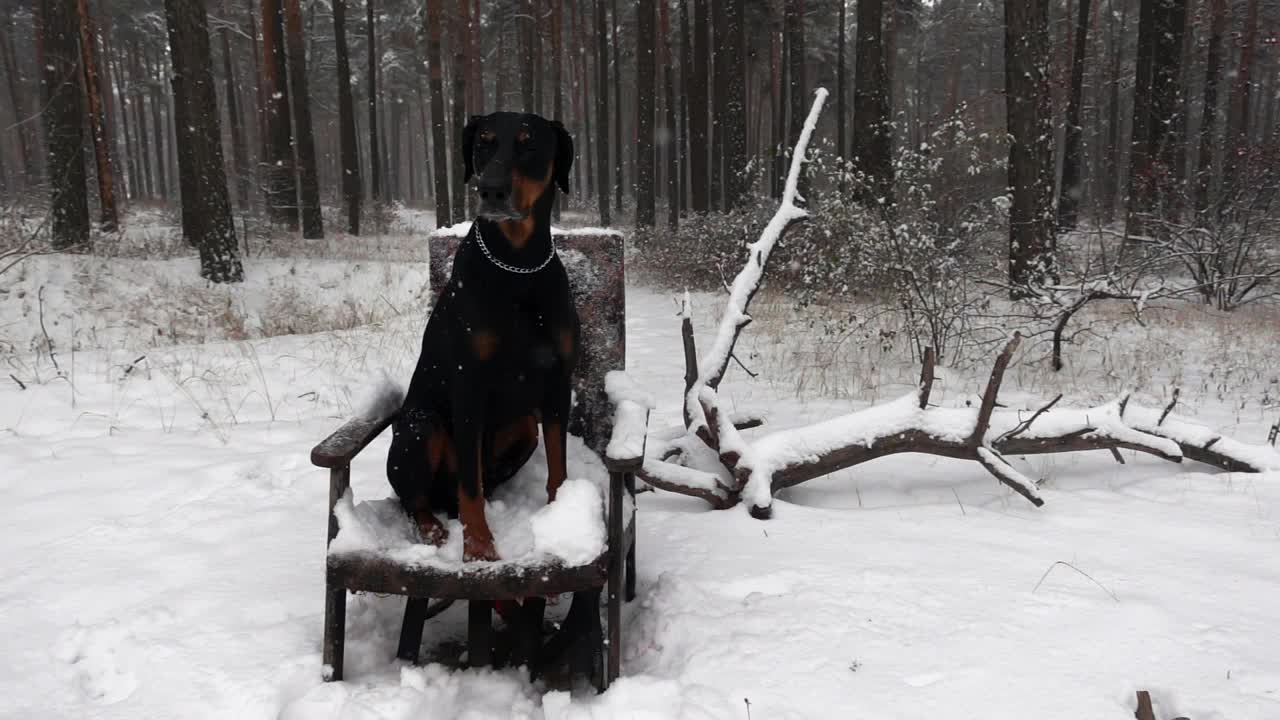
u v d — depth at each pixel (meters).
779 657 2.44
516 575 2.23
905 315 8.22
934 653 2.44
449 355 2.43
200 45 13.80
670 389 6.79
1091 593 2.82
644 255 18.39
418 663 2.62
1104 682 2.26
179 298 12.71
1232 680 2.27
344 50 25.23
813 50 36.81
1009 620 2.63
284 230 21.62
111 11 36.91
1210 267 11.08
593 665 2.44
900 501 4.15
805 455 4.02
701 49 23.00
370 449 4.92
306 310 12.66
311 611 2.78
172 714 2.20
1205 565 3.08
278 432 5.29
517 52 37.31
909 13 29.23
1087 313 10.02
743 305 4.66
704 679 2.38
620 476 2.34
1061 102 19.12
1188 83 23.50
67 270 12.55
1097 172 28.30
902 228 8.03
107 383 6.56
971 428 3.93
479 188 2.25
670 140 27.59
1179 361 7.75
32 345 8.62
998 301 9.82
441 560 2.25
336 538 2.29
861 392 6.63
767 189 29.41
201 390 6.50
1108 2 33.75
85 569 3.12
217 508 3.81
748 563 3.17
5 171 36.28
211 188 14.00
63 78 13.95
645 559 3.28
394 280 15.55
